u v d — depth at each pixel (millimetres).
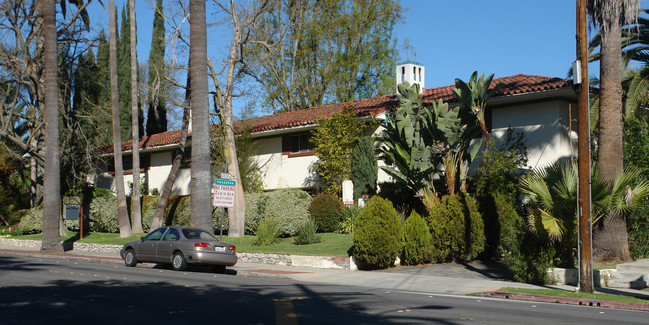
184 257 18078
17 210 40812
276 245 22109
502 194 19828
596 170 14750
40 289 12781
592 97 22219
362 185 24375
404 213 21594
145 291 12500
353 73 43594
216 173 29719
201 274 17188
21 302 10820
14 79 30516
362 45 43688
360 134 25828
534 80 23281
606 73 16141
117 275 16125
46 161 26641
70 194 34094
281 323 8781
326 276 16828
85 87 35156
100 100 37594
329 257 18625
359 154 24625
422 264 18938
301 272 17547
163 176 36844
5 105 31234
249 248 21672
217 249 18172
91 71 35312
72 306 10359
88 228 34000
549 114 21500
